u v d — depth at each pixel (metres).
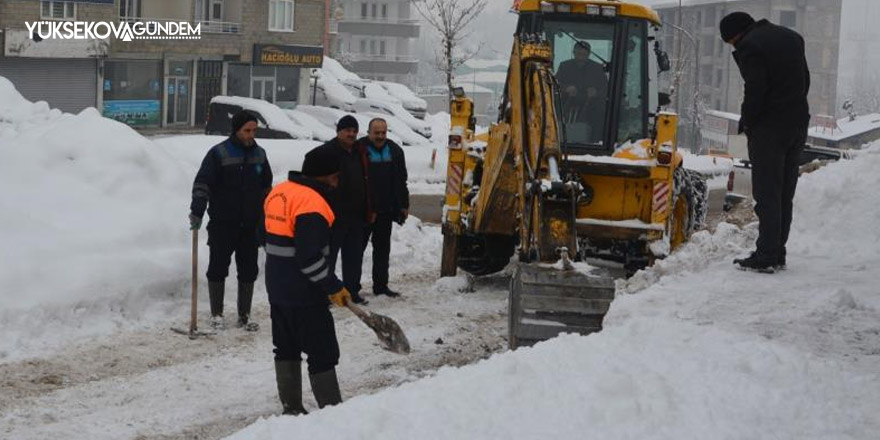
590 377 5.47
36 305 9.41
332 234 10.80
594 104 11.77
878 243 10.72
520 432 4.84
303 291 6.77
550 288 7.14
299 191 6.72
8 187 11.04
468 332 9.91
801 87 8.88
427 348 9.25
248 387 7.98
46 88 40.72
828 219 11.34
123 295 10.07
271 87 49.22
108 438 6.77
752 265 9.18
